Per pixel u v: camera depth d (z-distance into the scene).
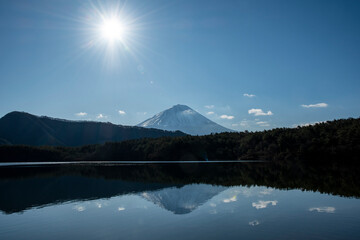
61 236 23.28
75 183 58.38
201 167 106.88
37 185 55.41
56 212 31.56
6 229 25.30
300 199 37.38
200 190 46.59
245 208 32.22
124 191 46.47
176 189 48.12
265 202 35.56
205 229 24.36
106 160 190.38
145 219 28.00
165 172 85.56
